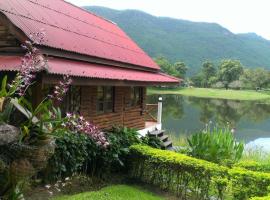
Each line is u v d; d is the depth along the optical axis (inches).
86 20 708.0
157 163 442.9
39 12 518.0
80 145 414.0
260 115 2031.3
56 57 454.9
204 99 3129.9
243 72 5236.2
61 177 406.3
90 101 538.0
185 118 1691.7
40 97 395.2
